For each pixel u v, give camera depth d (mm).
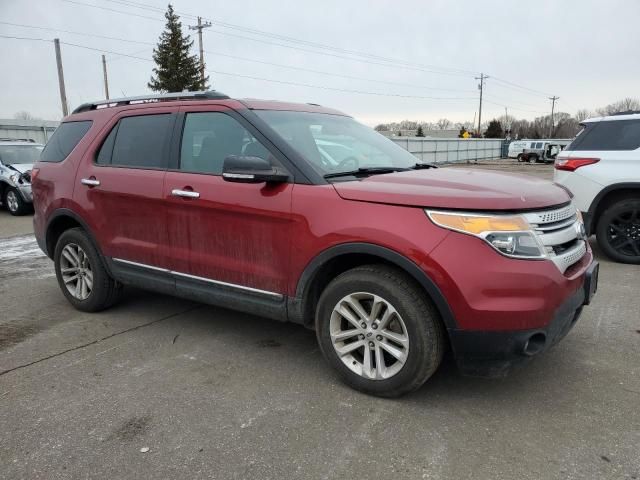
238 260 3477
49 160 4891
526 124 106438
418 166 3990
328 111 4297
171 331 4207
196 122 3795
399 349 2953
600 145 6289
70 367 3557
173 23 49469
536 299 2662
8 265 6668
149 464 2488
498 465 2443
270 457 2531
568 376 3316
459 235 2693
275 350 3807
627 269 6004
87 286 4625
